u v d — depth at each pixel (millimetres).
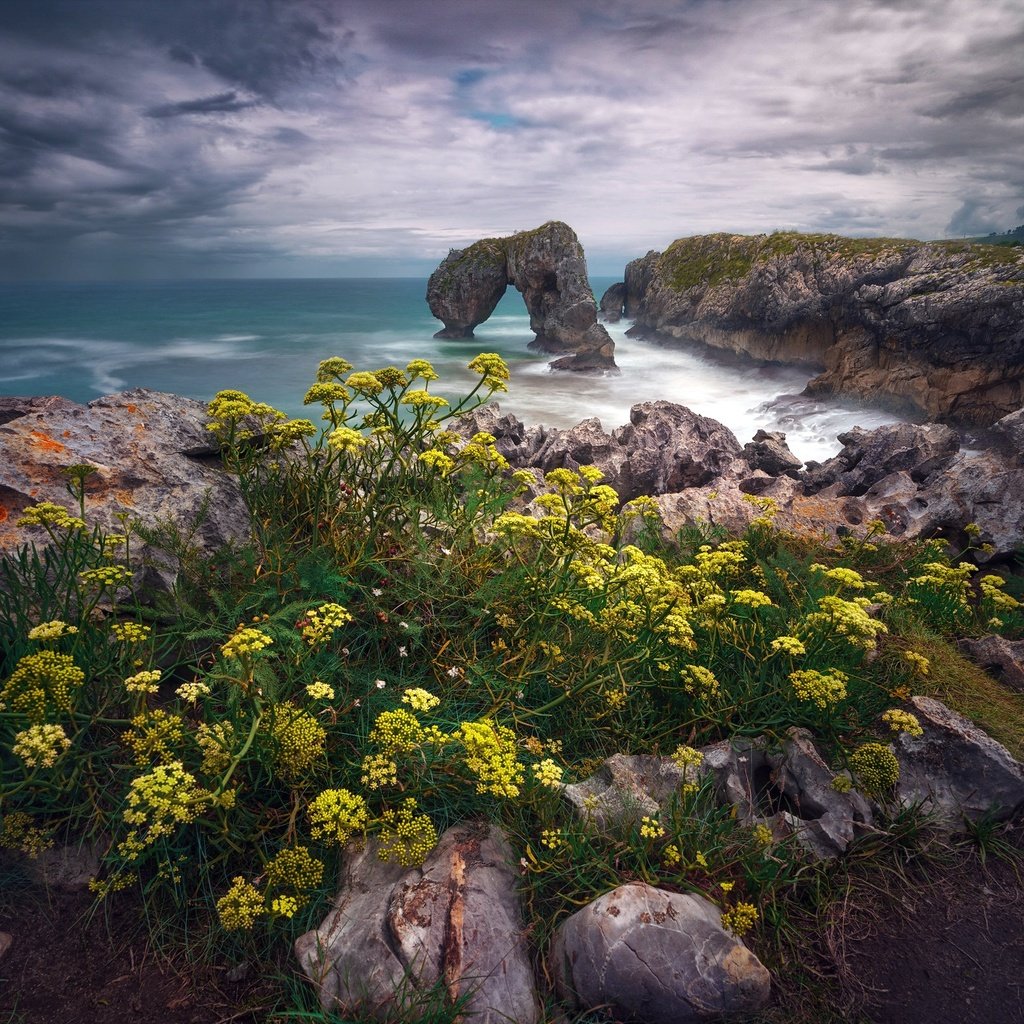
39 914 2951
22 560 3643
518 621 4383
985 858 3691
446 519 4820
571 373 50031
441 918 2857
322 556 4250
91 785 3123
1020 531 8570
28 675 2770
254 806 3281
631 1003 2736
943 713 4328
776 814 3727
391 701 3727
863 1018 2877
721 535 7859
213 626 3781
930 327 32625
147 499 4844
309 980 2758
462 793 3445
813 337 44531
